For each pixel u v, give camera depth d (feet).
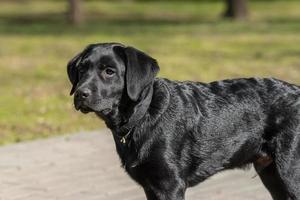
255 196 37.06
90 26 136.15
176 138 28.71
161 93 28.76
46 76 79.25
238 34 117.80
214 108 29.66
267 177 30.89
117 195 37.24
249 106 29.96
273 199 31.04
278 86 30.53
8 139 50.65
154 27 132.57
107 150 46.60
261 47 101.04
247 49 99.25
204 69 82.17
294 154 29.78
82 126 54.85
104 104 27.81
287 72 78.89
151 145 28.37
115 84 28.02
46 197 37.01
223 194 37.37
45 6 191.01
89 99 27.50
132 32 123.03
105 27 133.59
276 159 29.99
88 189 38.29
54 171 41.73
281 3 190.60
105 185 38.96
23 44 108.27
